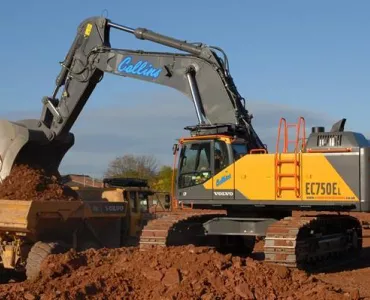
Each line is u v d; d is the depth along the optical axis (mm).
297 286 9188
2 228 13727
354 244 16719
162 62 15328
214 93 14344
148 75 15539
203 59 14617
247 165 13719
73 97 17047
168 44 15320
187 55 14891
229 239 16406
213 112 14328
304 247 13094
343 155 13086
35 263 12883
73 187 17750
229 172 13859
